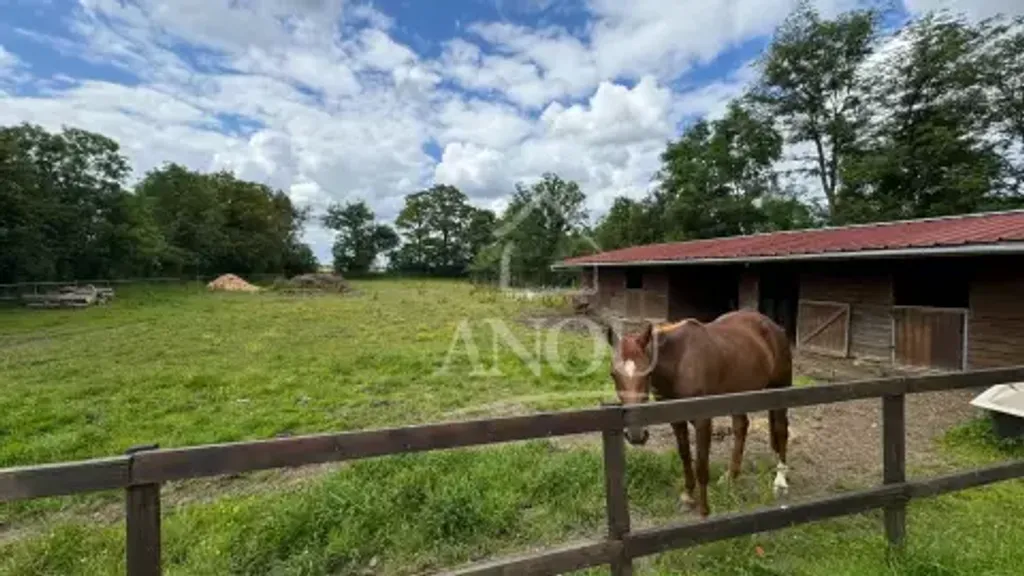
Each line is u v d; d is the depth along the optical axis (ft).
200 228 151.74
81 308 71.72
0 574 9.59
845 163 78.79
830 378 27.22
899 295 30.22
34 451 16.35
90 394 24.08
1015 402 15.72
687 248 54.24
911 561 8.38
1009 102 66.23
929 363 27.94
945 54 68.49
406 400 22.76
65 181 106.32
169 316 61.98
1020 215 29.22
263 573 9.52
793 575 8.49
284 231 196.03
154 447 5.31
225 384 25.86
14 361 33.12
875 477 13.91
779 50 86.58
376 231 232.73
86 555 10.14
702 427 11.00
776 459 15.07
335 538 10.30
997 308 24.75
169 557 10.09
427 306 73.26
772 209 92.94
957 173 66.39
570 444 16.40
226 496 13.30
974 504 11.53
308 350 36.35
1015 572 8.07
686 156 104.42
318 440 5.75
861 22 80.18
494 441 6.54
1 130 87.35
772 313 42.86
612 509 7.17
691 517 11.37
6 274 84.38
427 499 11.60
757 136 93.20
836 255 27.94
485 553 10.20
